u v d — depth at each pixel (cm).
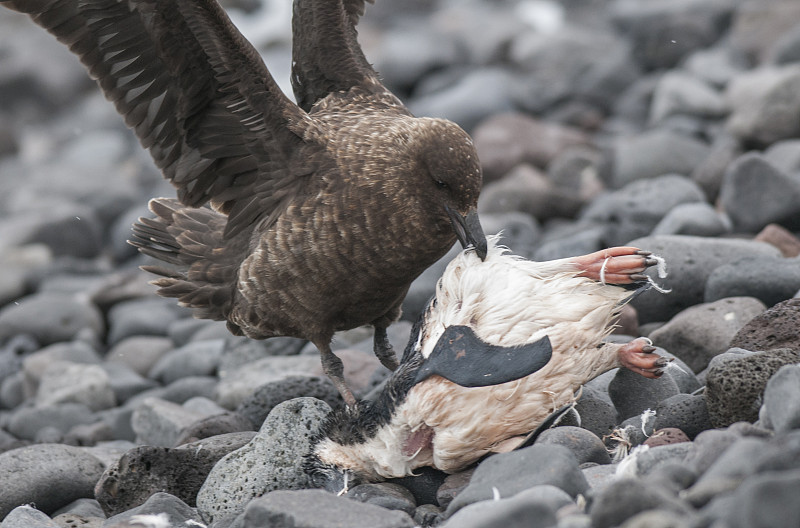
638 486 632
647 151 1941
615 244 1644
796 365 759
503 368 820
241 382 1356
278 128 1048
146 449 965
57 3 1064
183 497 966
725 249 1267
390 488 864
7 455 1025
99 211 2578
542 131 2266
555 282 876
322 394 1155
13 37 3981
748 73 2317
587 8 3734
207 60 1052
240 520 779
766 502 546
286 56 3622
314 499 742
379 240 1005
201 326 1689
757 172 1523
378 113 1109
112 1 1043
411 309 1471
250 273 1071
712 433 729
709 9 2977
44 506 1009
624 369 941
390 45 3141
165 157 1142
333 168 1020
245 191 1111
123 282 1956
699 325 1096
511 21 3328
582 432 823
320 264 1029
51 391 1487
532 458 748
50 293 2020
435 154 977
